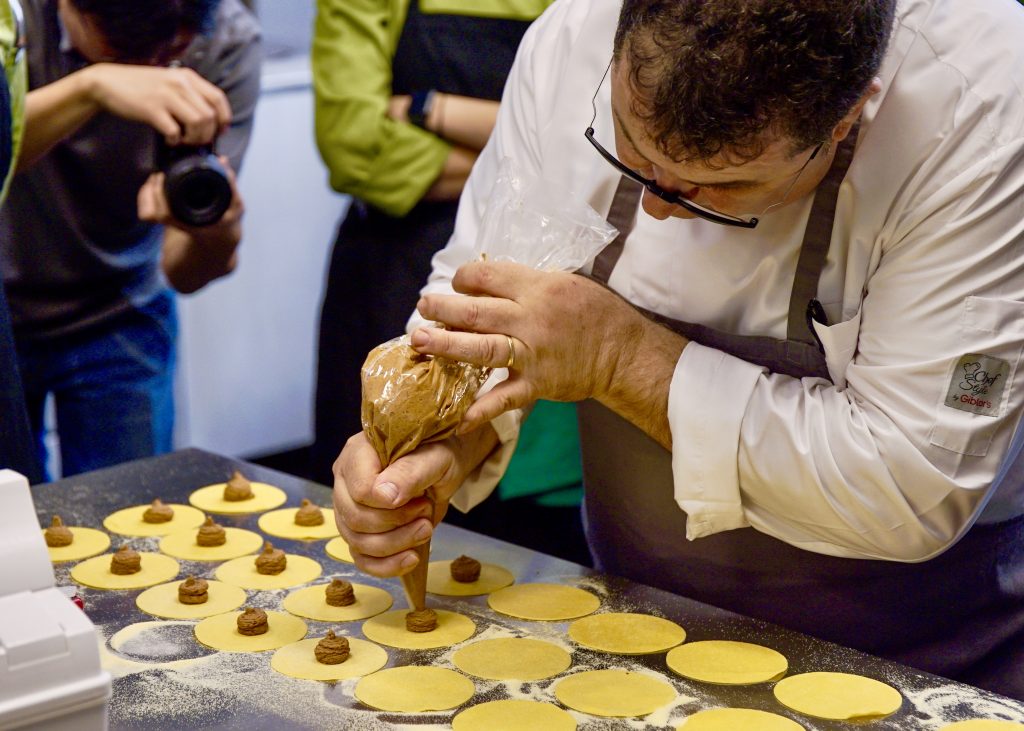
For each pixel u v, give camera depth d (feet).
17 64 5.89
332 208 12.43
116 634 4.25
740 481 4.25
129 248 7.95
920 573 4.67
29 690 2.99
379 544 4.15
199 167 7.04
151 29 7.35
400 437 4.03
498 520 7.89
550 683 3.95
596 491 5.23
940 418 3.90
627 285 4.77
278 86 11.60
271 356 12.42
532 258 4.24
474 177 5.12
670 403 4.25
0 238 7.52
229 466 5.91
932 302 3.94
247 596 4.60
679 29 3.27
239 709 3.76
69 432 8.31
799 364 4.46
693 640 4.25
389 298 7.80
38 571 3.23
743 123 3.28
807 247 4.29
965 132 3.95
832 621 4.77
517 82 5.04
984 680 4.90
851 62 3.28
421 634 4.30
